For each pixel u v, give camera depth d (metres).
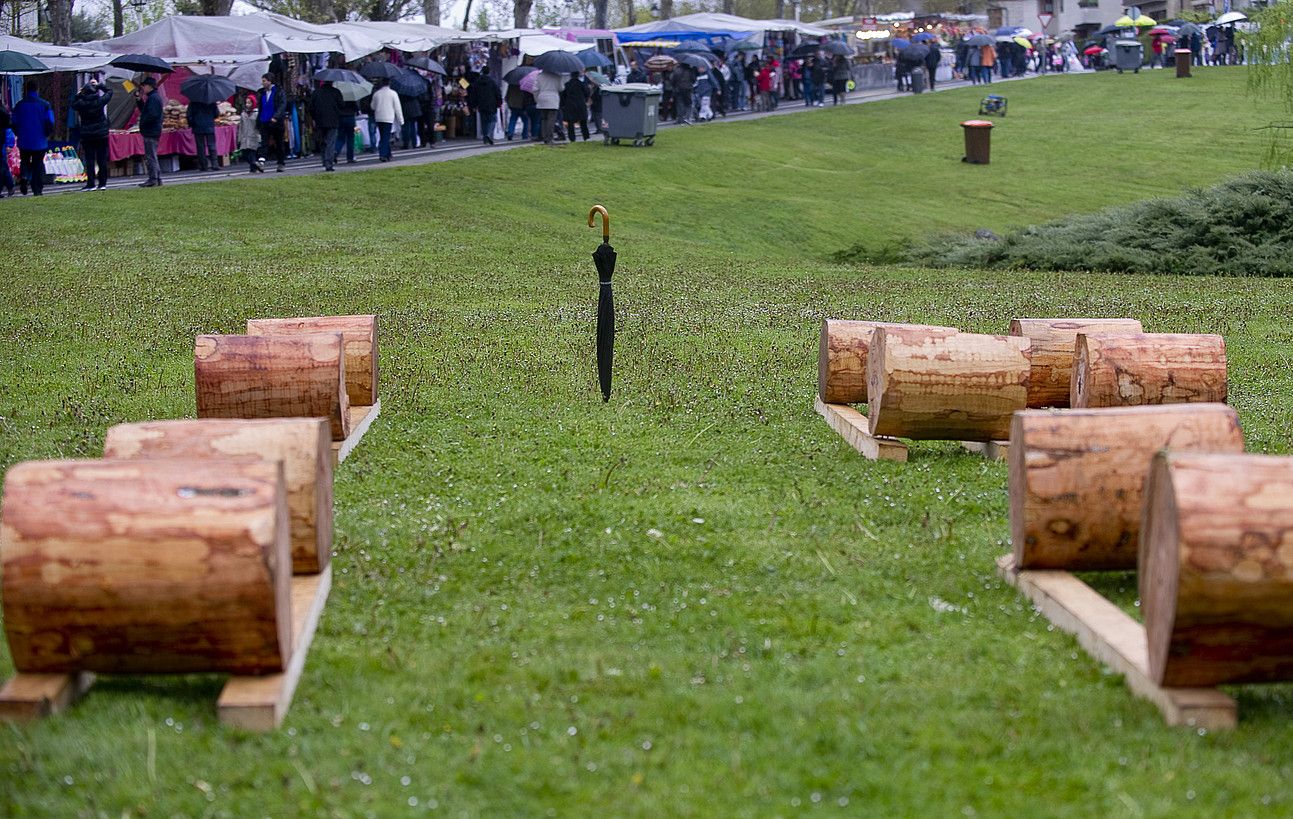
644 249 24.47
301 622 5.49
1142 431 6.12
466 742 4.64
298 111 34.06
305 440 6.02
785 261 24.17
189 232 22.50
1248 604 4.57
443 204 27.33
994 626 5.89
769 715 4.82
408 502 7.96
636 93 37.19
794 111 51.97
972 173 39.78
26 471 4.78
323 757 4.51
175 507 4.71
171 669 4.89
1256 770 4.41
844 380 10.32
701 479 8.55
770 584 6.48
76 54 27.53
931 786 4.29
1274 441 9.62
